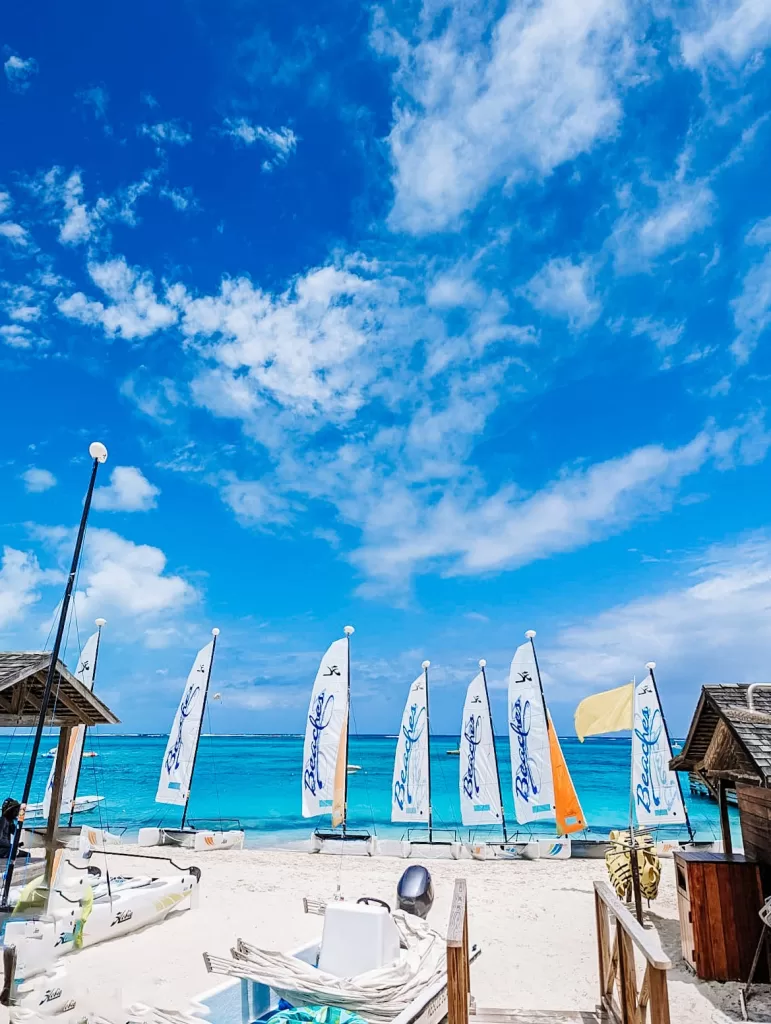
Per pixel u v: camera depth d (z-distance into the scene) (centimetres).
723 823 1076
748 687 1002
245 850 2341
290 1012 755
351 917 884
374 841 2259
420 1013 759
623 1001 700
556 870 1941
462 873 1889
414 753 2605
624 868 1343
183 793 2630
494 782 2489
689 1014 819
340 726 2467
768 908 829
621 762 8450
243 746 13975
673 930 1212
